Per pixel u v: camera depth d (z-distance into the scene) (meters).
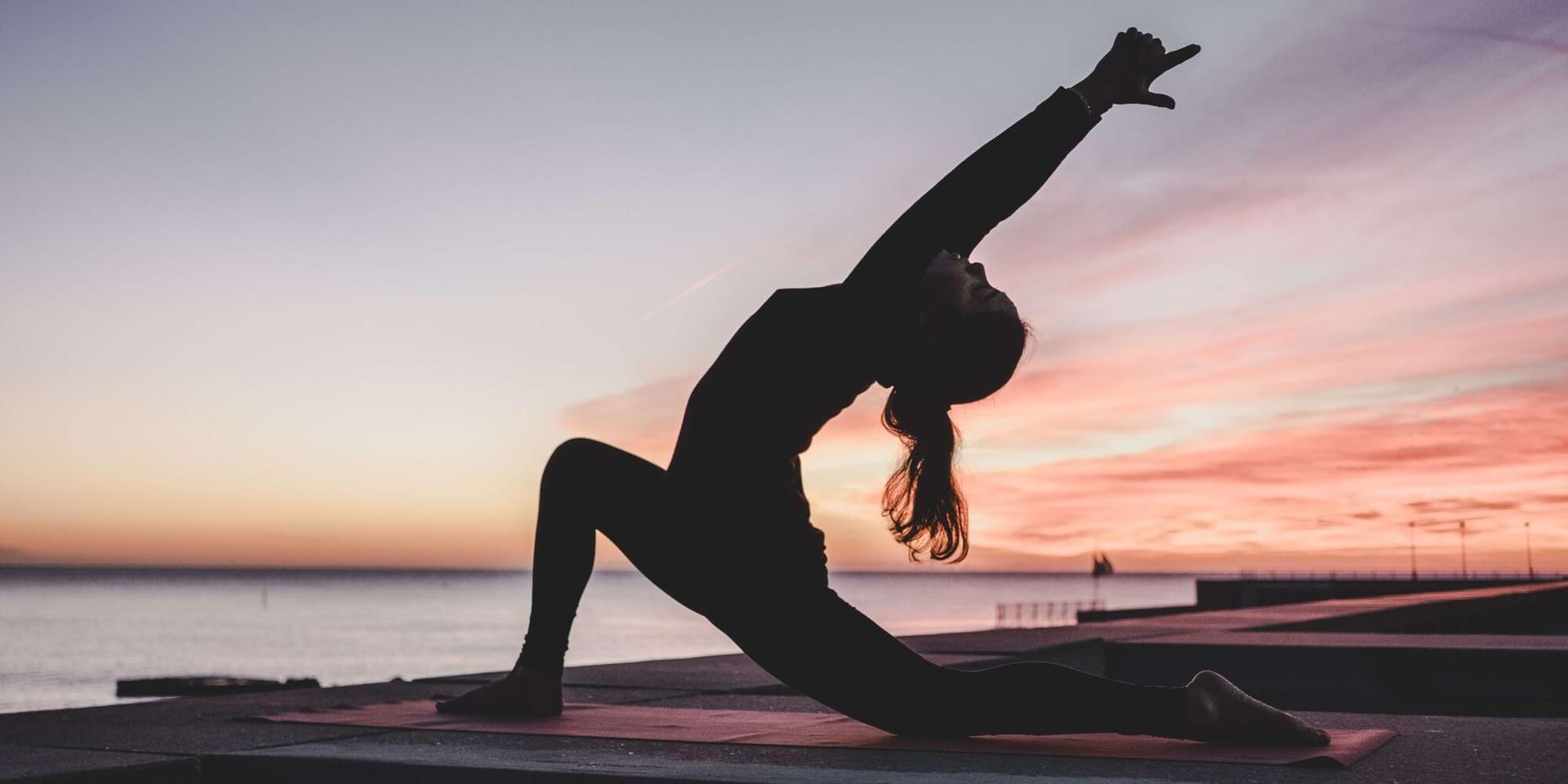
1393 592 45.00
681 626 145.25
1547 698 5.75
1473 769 2.16
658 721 2.96
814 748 2.48
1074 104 2.32
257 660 91.44
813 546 2.45
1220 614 10.60
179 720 3.09
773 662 2.44
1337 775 2.09
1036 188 2.37
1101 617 36.31
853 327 2.32
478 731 2.79
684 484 2.46
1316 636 7.16
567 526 2.90
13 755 2.41
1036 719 2.39
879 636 2.43
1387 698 6.06
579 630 132.50
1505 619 19.14
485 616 176.75
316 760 2.35
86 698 62.78
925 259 2.32
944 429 2.46
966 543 2.50
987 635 7.47
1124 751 2.36
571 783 2.11
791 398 2.37
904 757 2.33
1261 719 2.36
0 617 169.38
